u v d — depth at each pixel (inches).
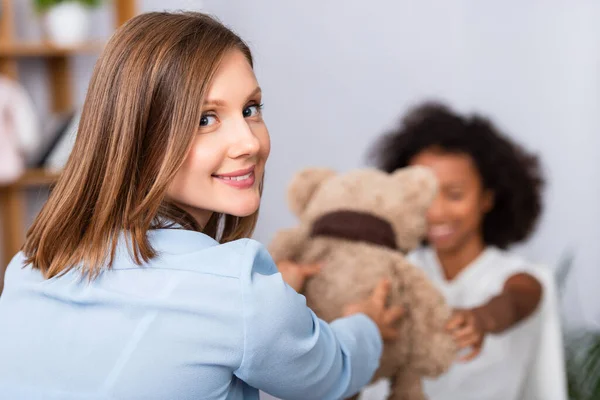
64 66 107.7
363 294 51.4
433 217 67.2
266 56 77.9
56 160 96.1
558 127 67.6
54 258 30.6
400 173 58.0
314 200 58.4
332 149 75.9
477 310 66.0
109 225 29.7
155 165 29.5
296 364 29.6
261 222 80.2
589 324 67.8
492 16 68.7
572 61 66.8
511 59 68.4
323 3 75.1
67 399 28.2
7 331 30.6
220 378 28.4
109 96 29.8
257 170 32.5
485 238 67.4
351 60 74.4
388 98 72.8
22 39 107.5
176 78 29.0
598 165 66.7
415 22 71.4
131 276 29.0
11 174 93.2
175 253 29.5
